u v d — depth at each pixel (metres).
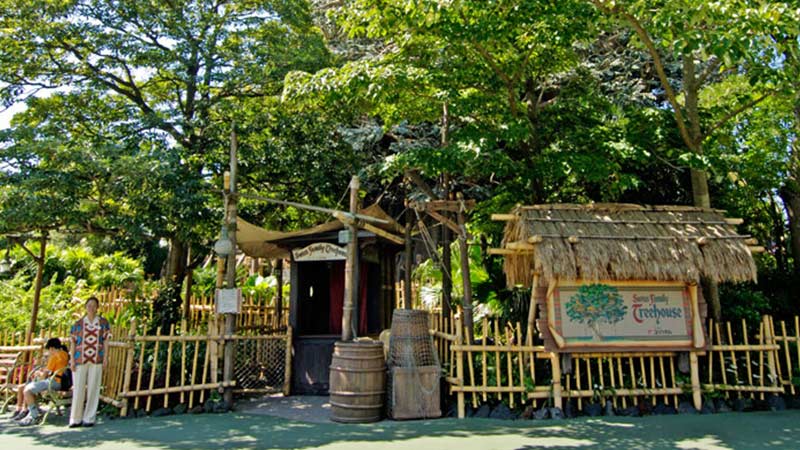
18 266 16.17
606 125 10.12
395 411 7.30
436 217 8.67
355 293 8.35
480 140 8.34
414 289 13.94
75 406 7.02
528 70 9.79
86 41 10.38
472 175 10.50
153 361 7.75
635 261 7.29
